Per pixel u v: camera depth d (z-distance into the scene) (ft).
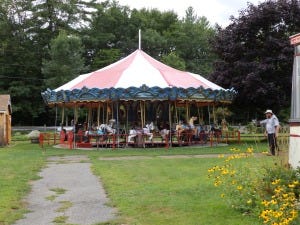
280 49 88.63
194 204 30.27
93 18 235.40
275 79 89.30
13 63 204.95
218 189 34.71
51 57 191.52
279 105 91.04
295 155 37.29
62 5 213.05
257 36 92.22
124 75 83.30
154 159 58.59
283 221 22.16
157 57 242.58
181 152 68.23
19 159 59.77
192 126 85.25
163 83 80.94
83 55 226.58
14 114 206.39
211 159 56.80
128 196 33.76
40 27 212.84
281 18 89.81
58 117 195.42
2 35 205.16
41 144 84.58
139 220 26.99
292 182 28.94
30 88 202.28
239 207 27.76
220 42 93.09
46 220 27.48
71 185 39.70
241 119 142.72
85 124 94.79
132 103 85.56
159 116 87.45
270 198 27.68
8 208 30.09
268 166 34.81
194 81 86.63
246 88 88.33
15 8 209.97
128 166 51.11
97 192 36.29
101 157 62.75
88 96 78.38
